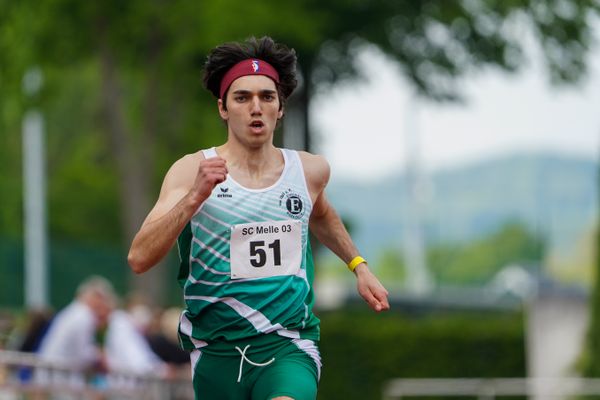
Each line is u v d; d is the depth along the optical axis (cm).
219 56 1256
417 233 9338
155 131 5003
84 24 4819
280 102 1276
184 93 5172
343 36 5300
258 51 1260
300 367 1252
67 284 6294
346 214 5850
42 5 4719
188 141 5378
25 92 4816
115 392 2514
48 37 4794
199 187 1172
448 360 3978
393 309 5431
